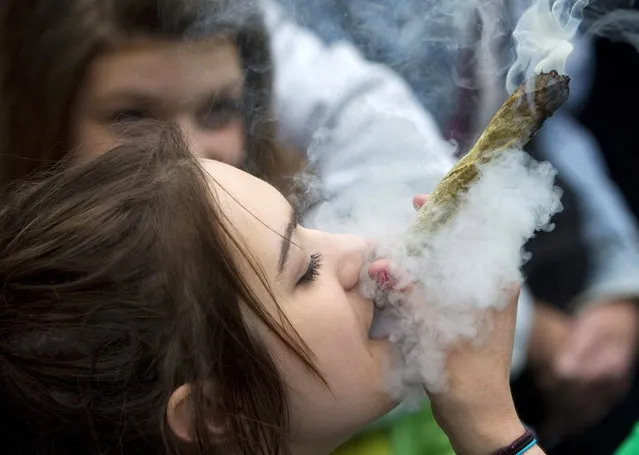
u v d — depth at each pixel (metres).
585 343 1.58
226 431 0.82
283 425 0.83
